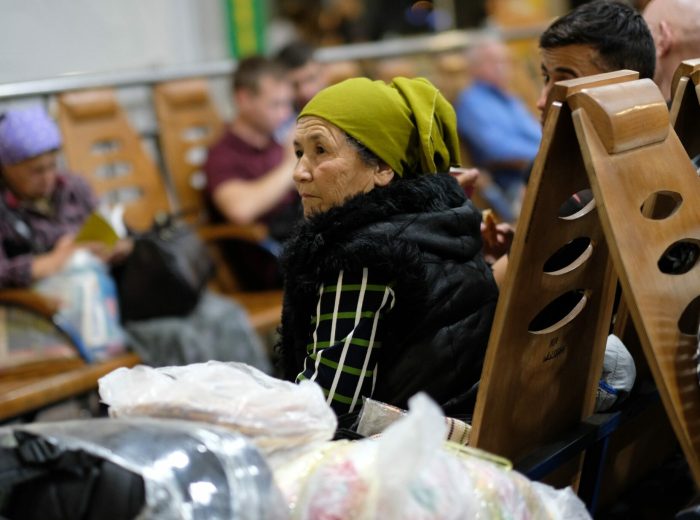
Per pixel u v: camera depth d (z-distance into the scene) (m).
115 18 6.94
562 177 2.11
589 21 2.69
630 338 2.64
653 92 2.18
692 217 2.21
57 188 4.87
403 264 2.34
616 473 2.72
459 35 8.04
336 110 2.43
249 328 4.97
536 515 1.98
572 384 2.39
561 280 2.24
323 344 2.38
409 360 2.45
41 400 4.14
